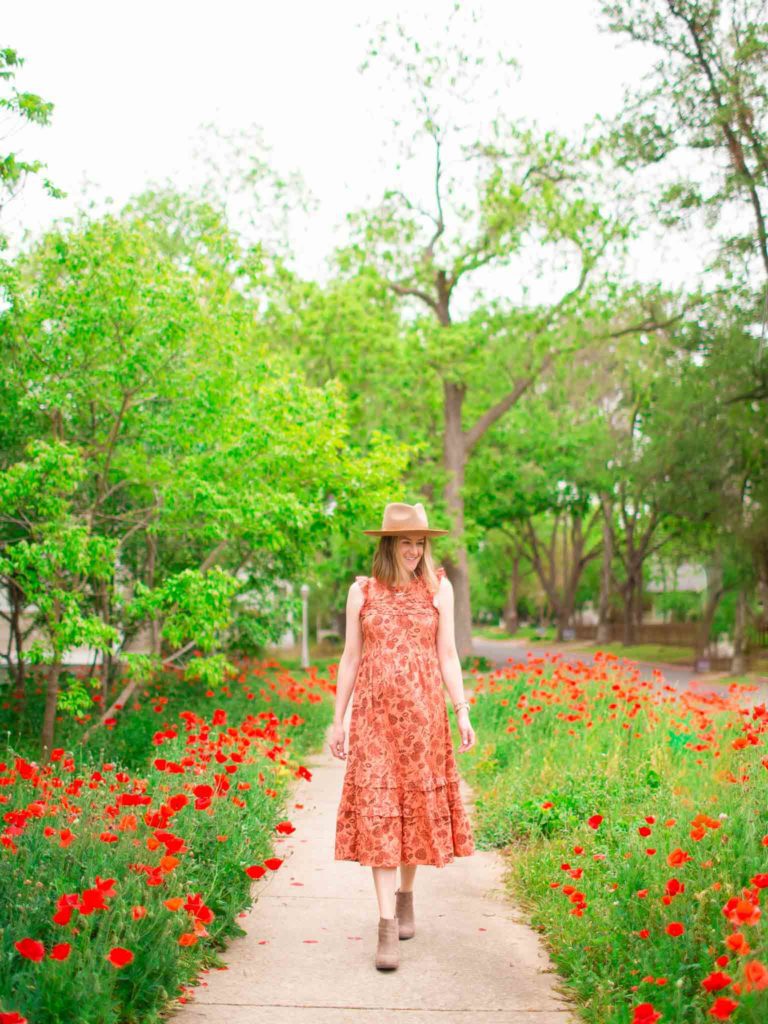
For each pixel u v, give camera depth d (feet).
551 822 19.90
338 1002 12.07
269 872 18.20
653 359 91.56
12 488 26.43
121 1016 10.91
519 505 136.36
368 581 14.53
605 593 159.22
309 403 35.22
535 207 89.86
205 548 40.63
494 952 14.05
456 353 92.07
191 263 33.37
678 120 56.39
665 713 29.48
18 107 21.99
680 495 83.25
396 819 13.53
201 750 21.25
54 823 15.19
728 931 11.67
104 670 35.65
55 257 29.43
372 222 94.89
